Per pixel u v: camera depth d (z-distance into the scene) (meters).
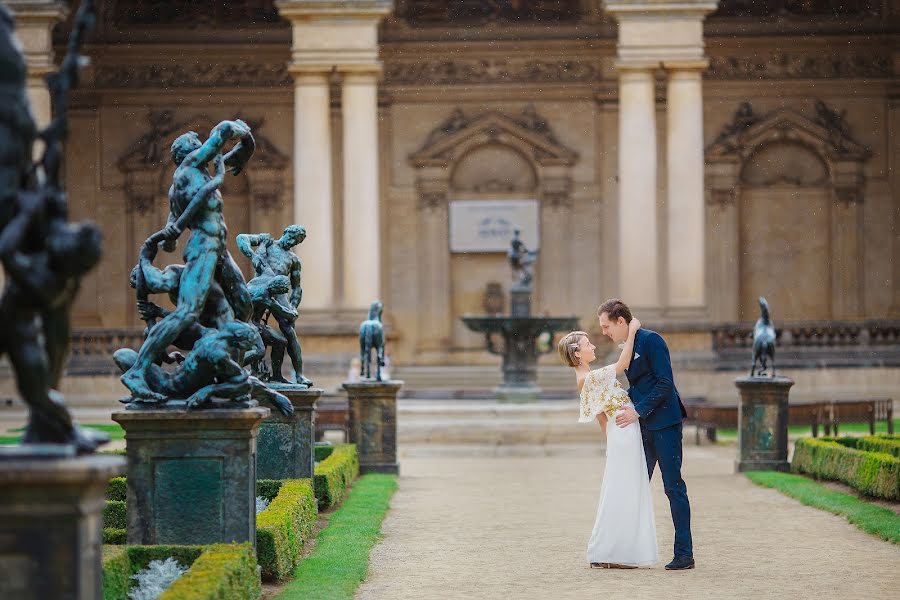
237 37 56.88
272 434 19.44
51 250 7.48
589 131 57.28
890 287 56.72
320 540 16.80
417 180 57.25
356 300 46.31
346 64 45.97
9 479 6.99
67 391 45.22
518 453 34.47
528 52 57.22
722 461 30.75
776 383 26.52
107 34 56.47
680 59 45.62
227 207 57.31
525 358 40.94
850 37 56.47
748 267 57.12
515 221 57.03
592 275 57.09
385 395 27.06
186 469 12.41
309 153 46.12
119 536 12.88
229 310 13.33
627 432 15.02
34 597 7.17
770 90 56.81
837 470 23.31
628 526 14.98
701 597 13.14
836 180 56.72
